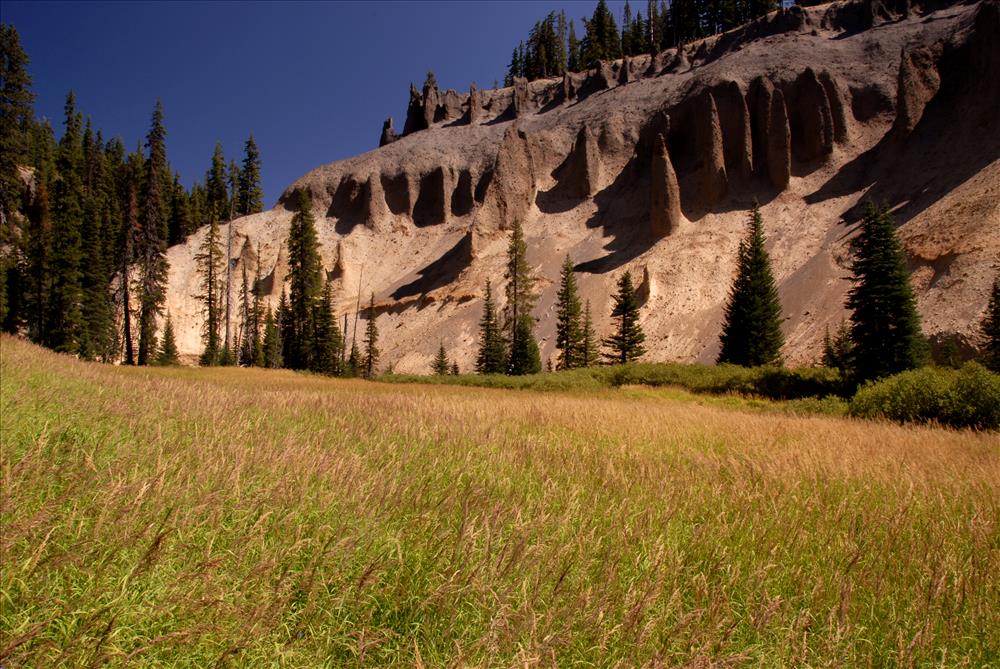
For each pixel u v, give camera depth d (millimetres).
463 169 127250
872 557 3852
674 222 86500
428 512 3750
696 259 77875
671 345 66688
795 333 57469
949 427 16719
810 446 9047
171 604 2342
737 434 10500
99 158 86500
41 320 51844
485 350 65250
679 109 103188
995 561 3809
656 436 9820
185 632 2100
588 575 3135
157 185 48719
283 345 68750
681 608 2875
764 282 50094
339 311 101000
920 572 3615
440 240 118312
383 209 125812
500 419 10992
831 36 108750
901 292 34844
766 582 3271
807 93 91375
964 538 4383
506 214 103938
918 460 8109
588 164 106938
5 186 37375
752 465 6531
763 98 93125
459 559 3008
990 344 39906
